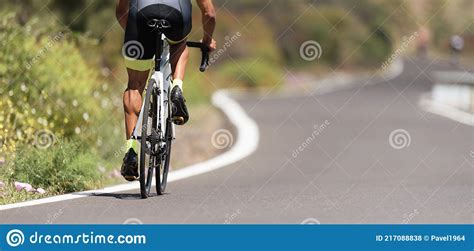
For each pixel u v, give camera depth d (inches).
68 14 1727.4
